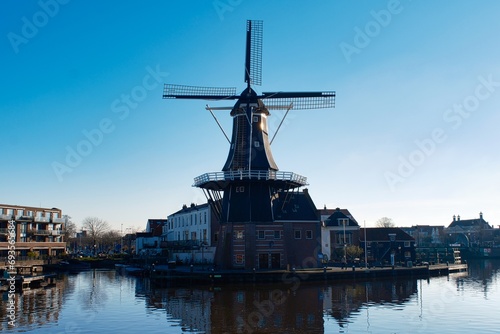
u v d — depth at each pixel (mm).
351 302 41125
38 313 36719
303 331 29953
